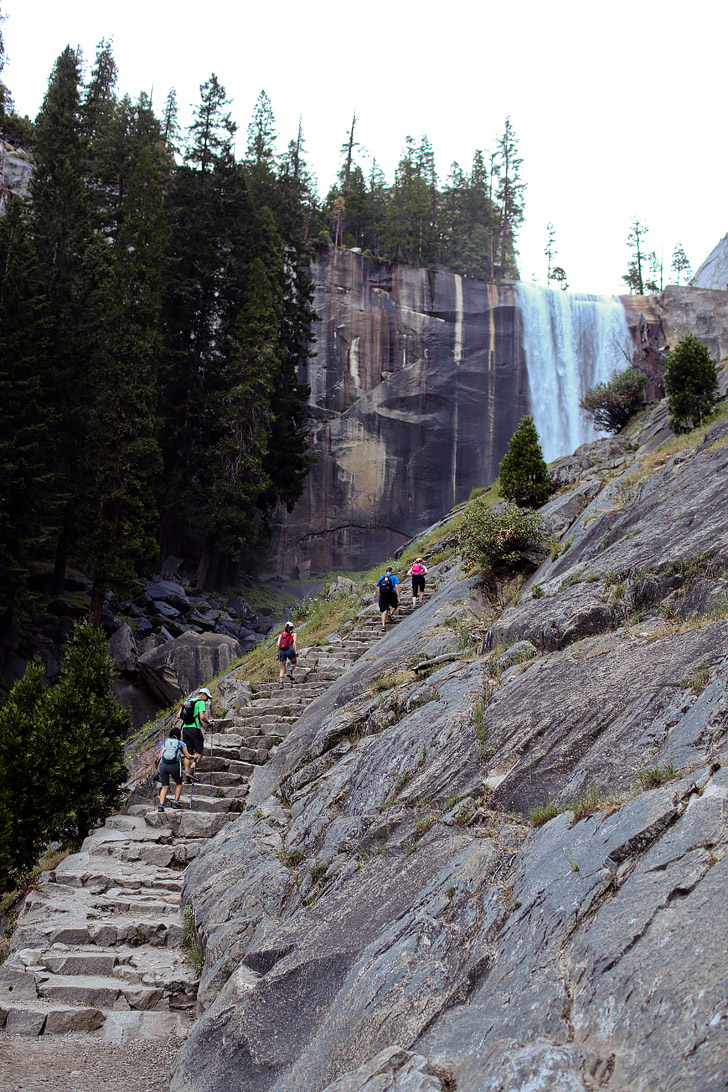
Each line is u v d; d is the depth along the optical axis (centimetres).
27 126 4928
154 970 697
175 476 3641
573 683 626
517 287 5441
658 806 408
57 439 2959
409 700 829
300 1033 474
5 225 2953
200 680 2550
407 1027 385
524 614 856
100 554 2778
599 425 3030
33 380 2564
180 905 820
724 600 627
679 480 1035
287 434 3984
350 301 5178
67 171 3272
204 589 3653
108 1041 604
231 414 3559
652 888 355
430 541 2481
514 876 457
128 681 2617
